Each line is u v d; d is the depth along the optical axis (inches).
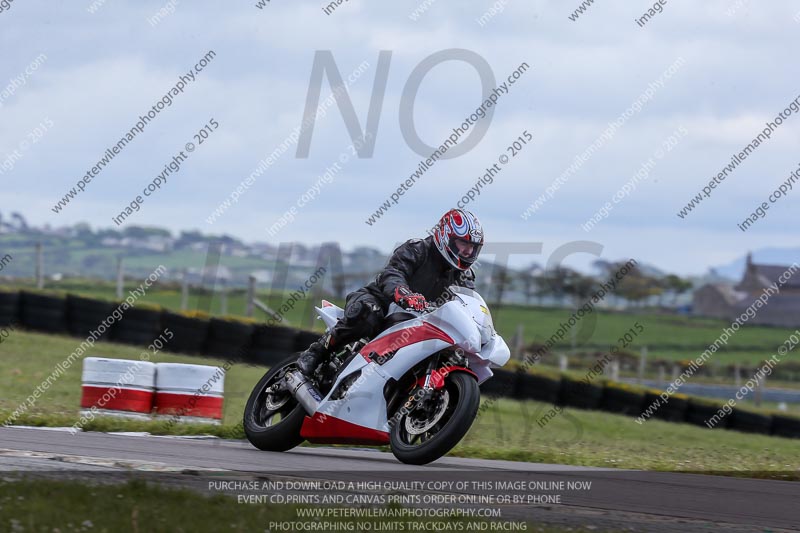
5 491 674.2
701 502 890.7
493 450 1302.9
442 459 1160.2
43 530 587.8
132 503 663.8
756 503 901.8
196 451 1047.6
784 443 2432.3
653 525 748.0
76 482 719.1
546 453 1334.9
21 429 1179.9
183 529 607.2
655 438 2139.5
